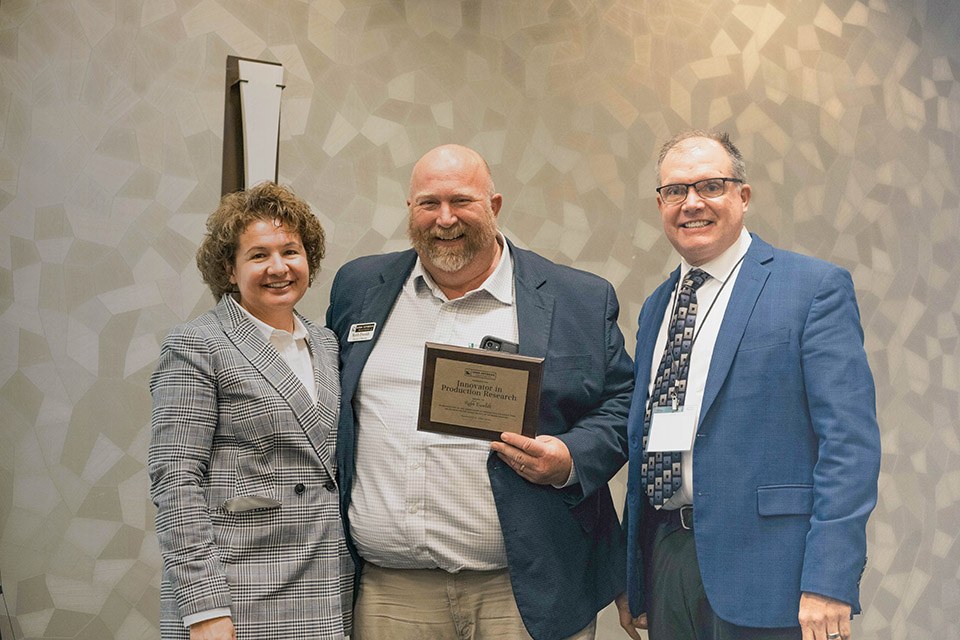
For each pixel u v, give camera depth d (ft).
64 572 10.12
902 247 14.42
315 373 7.36
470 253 7.57
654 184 13.29
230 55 10.31
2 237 10.11
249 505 6.66
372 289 8.11
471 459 7.31
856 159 14.25
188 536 6.36
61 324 10.30
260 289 7.04
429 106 12.25
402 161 12.05
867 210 14.24
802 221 13.76
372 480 7.41
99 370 10.45
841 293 6.86
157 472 6.50
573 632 7.41
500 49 12.67
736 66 13.75
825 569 6.28
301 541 6.81
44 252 10.28
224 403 6.77
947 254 14.82
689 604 7.21
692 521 7.22
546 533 7.34
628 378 8.09
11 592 9.86
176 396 6.64
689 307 7.54
